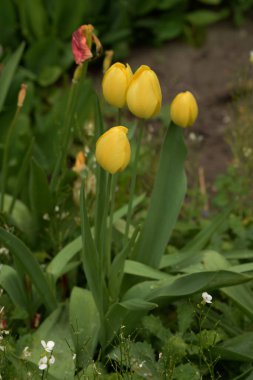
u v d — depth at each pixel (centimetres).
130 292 145
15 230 168
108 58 158
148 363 139
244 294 147
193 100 138
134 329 146
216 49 259
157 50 258
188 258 154
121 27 249
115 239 164
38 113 219
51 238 164
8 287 149
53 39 227
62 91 228
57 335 145
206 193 206
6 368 135
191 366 136
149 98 131
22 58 233
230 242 175
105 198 140
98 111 141
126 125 149
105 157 129
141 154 197
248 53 258
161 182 149
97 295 141
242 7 271
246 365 143
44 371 135
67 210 171
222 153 219
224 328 150
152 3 254
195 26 262
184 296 141
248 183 194
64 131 158
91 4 245
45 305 152
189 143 220
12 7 232
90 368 137
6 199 174
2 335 143
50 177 193
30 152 160
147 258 152
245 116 201
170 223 150
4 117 191
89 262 138
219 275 134
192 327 150
